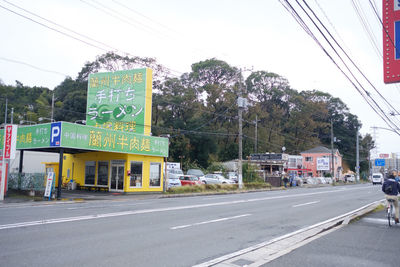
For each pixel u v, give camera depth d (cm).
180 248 783
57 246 761
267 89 7412
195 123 5719
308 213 1509
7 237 842
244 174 4122
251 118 6475
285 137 7669
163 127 5609
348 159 8931
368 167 9625
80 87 5669
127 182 2492
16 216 1203
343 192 3288
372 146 9681
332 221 1262
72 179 2883
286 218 1335
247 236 953
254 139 6481
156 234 932
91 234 902
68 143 2077
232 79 6712
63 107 5466
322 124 7681
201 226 1087
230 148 6391
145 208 1546
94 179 2731
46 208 1513
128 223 1095
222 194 2859
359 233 1015
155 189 2692
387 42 1227
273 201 2078
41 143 2184
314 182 5750
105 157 2661
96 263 641
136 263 649
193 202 1928
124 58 5338
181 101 5719
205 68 6706
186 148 5462
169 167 4212
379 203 2034
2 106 5681
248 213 1455
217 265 660
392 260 702
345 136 8950
